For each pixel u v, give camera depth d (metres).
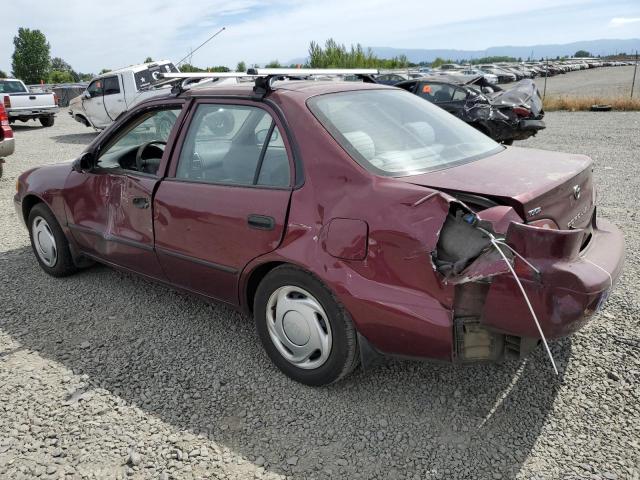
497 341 2.54
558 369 3.13
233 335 3.74
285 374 3.20
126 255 3.98
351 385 3.10
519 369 3.16
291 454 2.60
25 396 3.10
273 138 3.09
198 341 3.68
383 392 3.03
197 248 3.39
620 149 10.76
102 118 15.82
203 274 3.44
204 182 3.37
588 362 3.18
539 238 2.25
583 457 2.48
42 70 70.25
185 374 3.29
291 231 2.88
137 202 3.74
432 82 12.52
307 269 2.81
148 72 15.45
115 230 3.99
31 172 4.87
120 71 15.20
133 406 2.99
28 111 19.25
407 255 2.50
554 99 21.44
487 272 2.30
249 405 2.97
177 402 3.02
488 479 2.39
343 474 2.46
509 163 3.03
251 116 3.23
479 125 11.65
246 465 2.54
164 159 3.62
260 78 3.21
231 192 3.18
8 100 18.70
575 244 2.28
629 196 6.91
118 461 2.58
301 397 3.02
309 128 2.95
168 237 3.56
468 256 2.40
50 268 4.83
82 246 4.44
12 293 4.54
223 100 3.40
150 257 3.77
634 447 2.52
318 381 3.01
